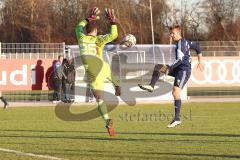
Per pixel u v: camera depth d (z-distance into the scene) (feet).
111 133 84.94
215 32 443.32
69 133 95.76
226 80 198.90
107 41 86.89
